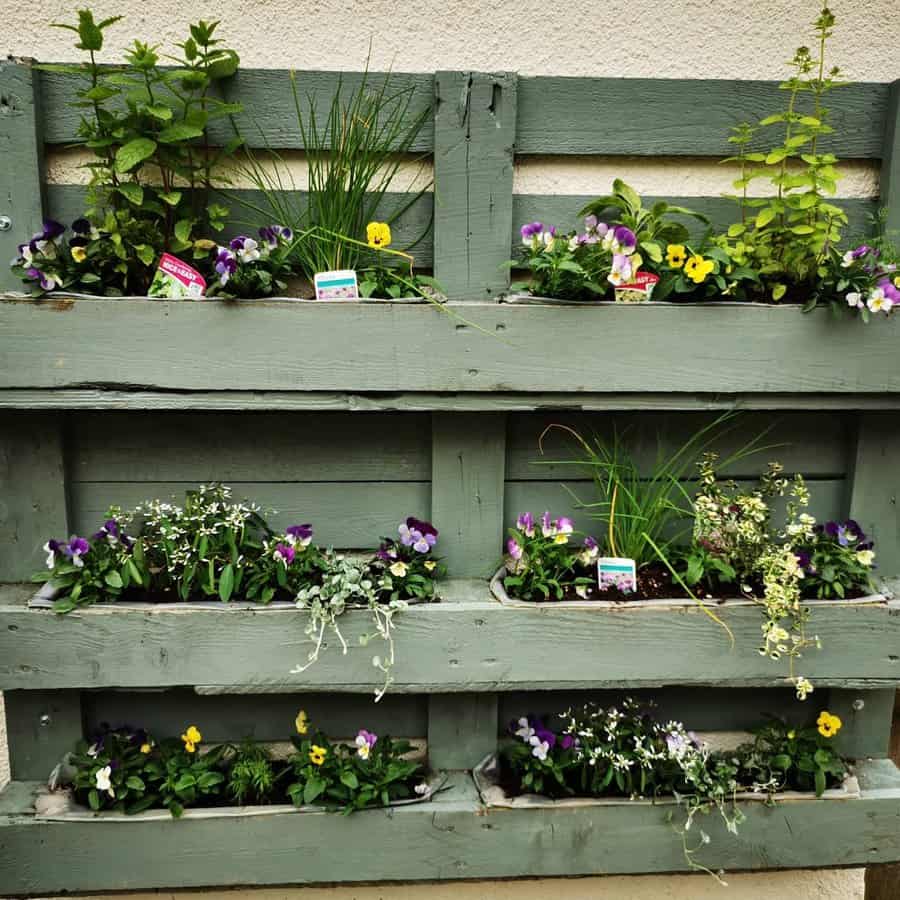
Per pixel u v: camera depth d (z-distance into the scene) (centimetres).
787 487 130
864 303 112
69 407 109
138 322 108
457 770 130
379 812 121
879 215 123
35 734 126
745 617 118
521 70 122
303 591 114
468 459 124
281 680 117
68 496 123
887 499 129
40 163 115
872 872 165
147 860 119
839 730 134
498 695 131
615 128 120
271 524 126
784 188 116
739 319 112
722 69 123
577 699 134
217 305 108
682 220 126
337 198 116
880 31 123
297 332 109
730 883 142
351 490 126
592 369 112
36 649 114
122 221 110
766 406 116
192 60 110
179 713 130
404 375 111
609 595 120
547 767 124
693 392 114
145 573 116
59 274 110
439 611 116
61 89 115
